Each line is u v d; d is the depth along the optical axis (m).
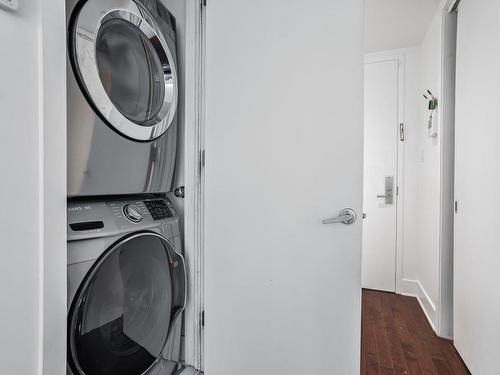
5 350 0.61
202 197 1.42
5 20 0.61
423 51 2.68
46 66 0.69
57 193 0.72
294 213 1.25
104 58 1.00
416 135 2.83
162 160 1.29
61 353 0.73
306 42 1.21
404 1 2.12
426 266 2.49
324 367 1.22
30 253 0.66
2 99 0.61
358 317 1.17
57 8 0.72
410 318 2.35
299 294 1.25
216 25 1.35
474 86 1.57
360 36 1.14
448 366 1.72
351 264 1.18
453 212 2.01
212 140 1.37
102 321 0.96
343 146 1.17
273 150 1.27
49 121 0.70
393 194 2.91
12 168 0.63
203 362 1.43
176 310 1.33
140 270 1.12
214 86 1.36
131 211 1.11
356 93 1.15
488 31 1.41
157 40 1.22
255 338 1.32
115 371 1.02
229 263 1.36
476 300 1.53
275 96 1.26
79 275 0.87
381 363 1.76
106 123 0.98
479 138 1.50
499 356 1.29
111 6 0.99
